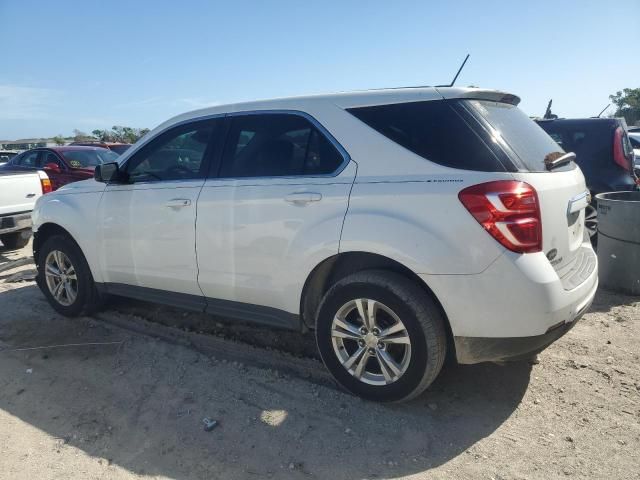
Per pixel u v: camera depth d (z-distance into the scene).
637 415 3.04
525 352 2.87
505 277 2.72
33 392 3.54
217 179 3.71
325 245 3.14
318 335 3.34
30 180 7.55
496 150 2.85
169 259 3.96
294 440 2.92
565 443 2.82
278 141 3.51
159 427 3.08
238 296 3.67
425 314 2.92
